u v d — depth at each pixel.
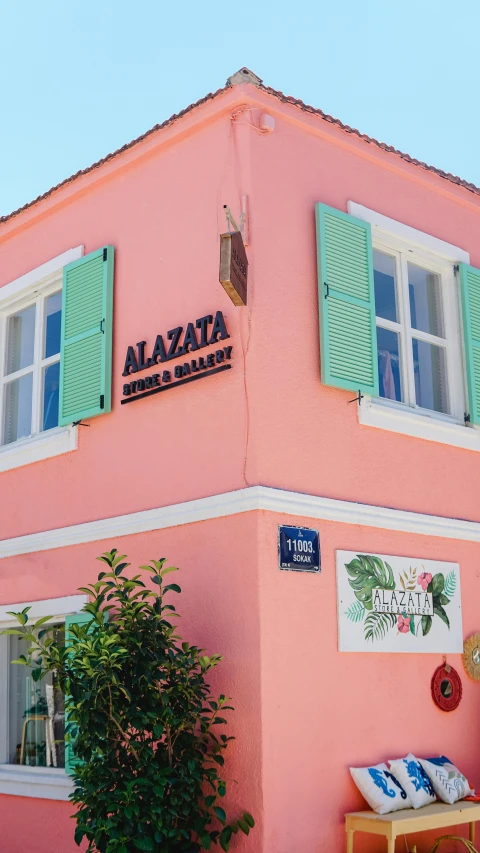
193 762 6.02
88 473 8.08
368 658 7.09
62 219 8.98
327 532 6.98
